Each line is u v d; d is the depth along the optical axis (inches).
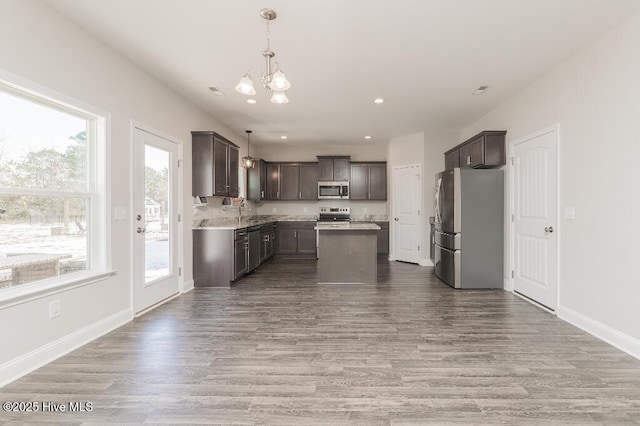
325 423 63.1
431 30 99.8
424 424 62.6
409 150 246.1
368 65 124.7
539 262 138.6
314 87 146.9
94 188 108.2
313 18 93.2
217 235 172.6
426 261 234.7
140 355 92.0
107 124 109.3
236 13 90.8
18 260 85.4
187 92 153.5
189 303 143.3
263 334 107.9
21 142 85.5
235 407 68.1
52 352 88.4
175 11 89.7
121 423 62.9
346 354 93.0
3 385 75.7
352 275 183.0
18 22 78.9
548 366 85.4
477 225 167.8
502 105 168.4
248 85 86.4
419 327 114.0
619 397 71.3
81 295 98.9
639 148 90.1
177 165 156.4
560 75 123.1
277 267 232.5
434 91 151.9
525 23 96.0
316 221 280.8
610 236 100.0
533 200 142.1
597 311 105.6
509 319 122.3
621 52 95.5
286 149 296.2
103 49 107.3
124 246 118.7
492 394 72.7
